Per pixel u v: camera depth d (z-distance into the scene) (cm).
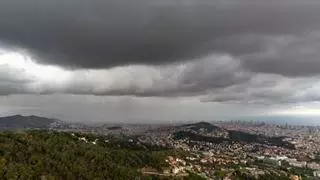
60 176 17812
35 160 18238
